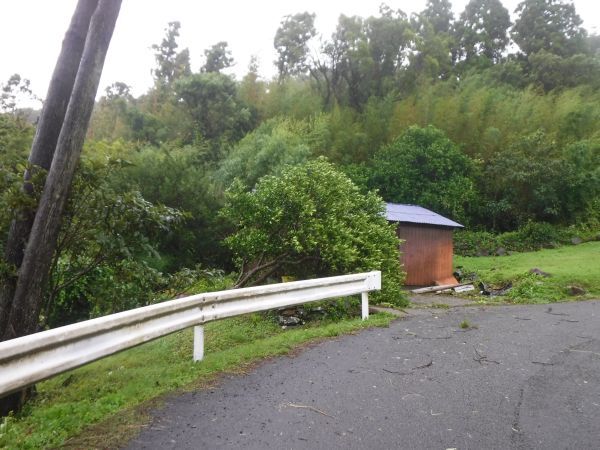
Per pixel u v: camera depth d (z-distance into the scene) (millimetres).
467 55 41531
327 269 11258
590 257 17984
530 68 38906
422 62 34562
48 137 6574
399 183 25484
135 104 41156
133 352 8078
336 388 4891
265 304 7043
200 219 17984
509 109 30109
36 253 5965
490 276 15383
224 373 5391
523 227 25172
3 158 7758
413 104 31359
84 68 6066
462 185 25266
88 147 8055
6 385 3545
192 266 17281
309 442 3660
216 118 31047
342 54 34188
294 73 36438
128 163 7570
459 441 3697
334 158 28234
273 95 33438
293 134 26297
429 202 24703
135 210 7723
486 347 6609
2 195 6449
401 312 9547
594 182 25641
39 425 4086
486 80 35531
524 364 5785
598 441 3713
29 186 6383
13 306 5922
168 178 17953
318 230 10398
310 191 11031
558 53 39812
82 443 3635
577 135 29594
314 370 5508
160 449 3529
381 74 34656
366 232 11383
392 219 15781
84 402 4613
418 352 6324
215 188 20750
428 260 16703
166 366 5969
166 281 8828
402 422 4047
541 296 12008
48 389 6445
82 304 11750
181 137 30766
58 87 6598
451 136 29156
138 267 8258
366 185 25516
